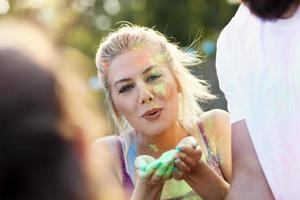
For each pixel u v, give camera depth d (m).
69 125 1.01
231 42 2.14
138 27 2.69
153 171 2.17
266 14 2.00
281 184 2.01
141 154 2.55
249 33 2.08
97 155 1.06
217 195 2.26
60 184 0.98
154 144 2.53
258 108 2.03
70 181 0.99
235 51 2.12
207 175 2.25
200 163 2.22
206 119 2.58
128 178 2.55
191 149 2.16
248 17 2.10
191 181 2.26
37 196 0.97
